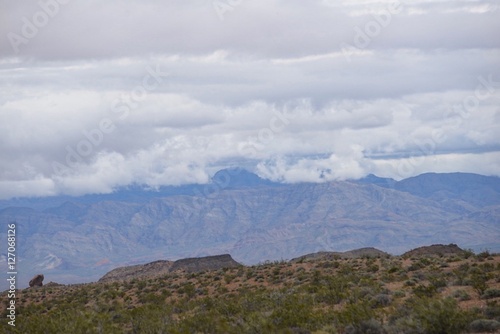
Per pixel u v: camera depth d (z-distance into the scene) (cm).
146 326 4209
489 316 3366
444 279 5047
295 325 3706
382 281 5450
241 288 6575
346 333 3388
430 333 3194
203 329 3944
